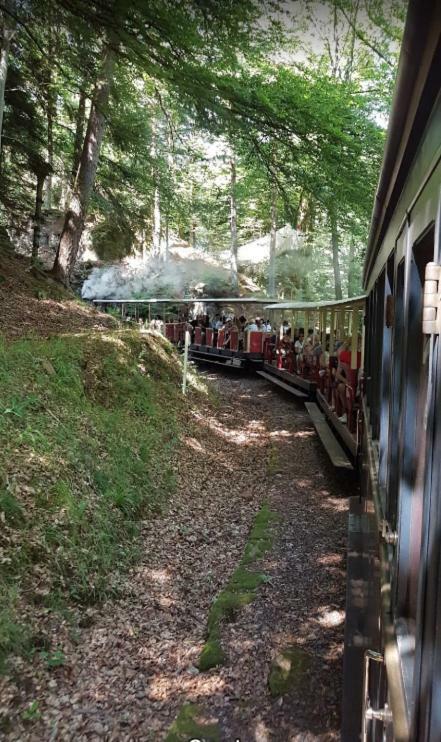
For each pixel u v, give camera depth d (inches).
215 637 171.6
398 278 92.0
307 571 212.4
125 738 134.1
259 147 468.4
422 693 50.7
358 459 299.1
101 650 165.8
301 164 482.9
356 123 470.0
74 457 247.9
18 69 588.1
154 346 484.7
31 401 270.2
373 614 120.1
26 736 132.9
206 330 963.3
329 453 336.2
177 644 172.1
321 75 598.9
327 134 426.3
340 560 221.1
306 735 132.5
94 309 571.5
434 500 49.0
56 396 300.7
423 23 53.3
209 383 604.7
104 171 687.1
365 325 249.1
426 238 66.1
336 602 189.6
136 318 1183.6
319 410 474.3
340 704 141.2
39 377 302.2
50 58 510.3
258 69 518.9
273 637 170.6
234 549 241.8
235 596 193.5
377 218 136.6
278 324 757.9
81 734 134.6
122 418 336.2
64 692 147.2
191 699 146.4
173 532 252.5
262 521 261.3
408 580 72.7
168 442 354.0
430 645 48.9
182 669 159.6
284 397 624.1
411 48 57.9
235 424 469.7
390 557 88.7
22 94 594.6
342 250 1317.7
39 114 660.7
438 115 56.7
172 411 411.8
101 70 519.2
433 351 50.5
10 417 252.1
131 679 154.9
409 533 73.5
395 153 86.7
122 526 237.5
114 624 179.3
